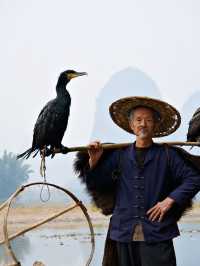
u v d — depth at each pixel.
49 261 8.19
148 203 3.83
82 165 4.11
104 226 13.03
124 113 4.07
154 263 3.78
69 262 8.20
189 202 3.93
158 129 4.14
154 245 3.78
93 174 3.97
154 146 3.92
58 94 4.52
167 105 3.88
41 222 4.15
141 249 3.80
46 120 4.34
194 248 9.45
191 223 12.43
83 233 11.73
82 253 8.95
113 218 3.95
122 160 3.93
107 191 4.03
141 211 3.82
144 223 3.81
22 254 8.84
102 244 10.05
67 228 12.45
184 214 3.96
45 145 4.36
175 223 3.87
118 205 3.91
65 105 4.44
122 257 3.90
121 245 3.89
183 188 3.77
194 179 3.80
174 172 3.86
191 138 4.51
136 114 3.91
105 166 3.96
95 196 4.04
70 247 9.57
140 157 3.88
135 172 3.87
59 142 4.37
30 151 4.44
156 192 3.83
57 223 13.22
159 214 3.76
